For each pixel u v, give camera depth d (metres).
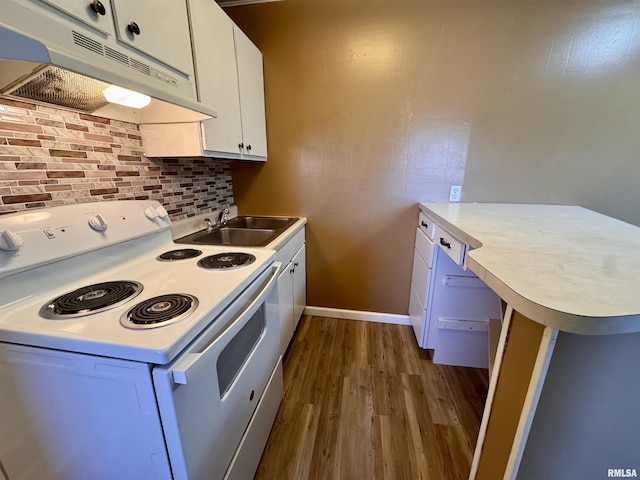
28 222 0.82
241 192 2.19
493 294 1.62
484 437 0.87
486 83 1.73
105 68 0.69
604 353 0.62
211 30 1.29
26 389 0.68
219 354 0.79
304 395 1.56
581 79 1.65
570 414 0.67
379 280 2.22
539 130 1.76
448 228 1.31
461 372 1.72
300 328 2.21
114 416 0.65
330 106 1.92
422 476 1.15
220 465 0.83
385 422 1.39
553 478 0.72
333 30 1.79
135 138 1.29
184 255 1.22
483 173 1.88
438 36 1.70
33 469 0.75
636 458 0.69
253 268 1.06
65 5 0.68
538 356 0.62
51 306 0.77
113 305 0.77
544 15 1.59
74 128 1.02
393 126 1.89
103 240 1.02
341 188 2.07
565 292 0.58
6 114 0.83
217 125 1.37
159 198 1.46
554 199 1.85
